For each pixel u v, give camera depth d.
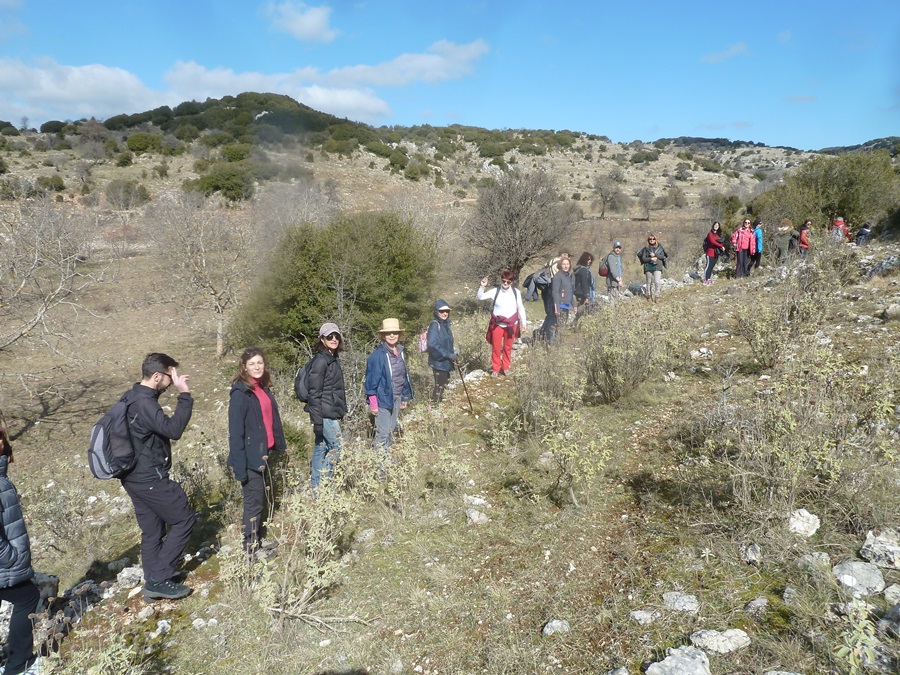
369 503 4.70
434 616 3.11
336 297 9.58
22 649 3.26
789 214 21.02
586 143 119.75
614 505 3.97
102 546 5.38
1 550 3.09
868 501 3.13
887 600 2.46
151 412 3.70
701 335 7.92
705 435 4.58
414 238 11.42
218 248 14.48
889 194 20.31
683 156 111.25
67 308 18.50
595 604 2.94
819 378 4.04
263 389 4.32
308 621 3.30
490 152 92.19
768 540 3.05
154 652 3.31
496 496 4.48
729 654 2.36
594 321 7.65
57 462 8.80
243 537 4.21
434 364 6.71
